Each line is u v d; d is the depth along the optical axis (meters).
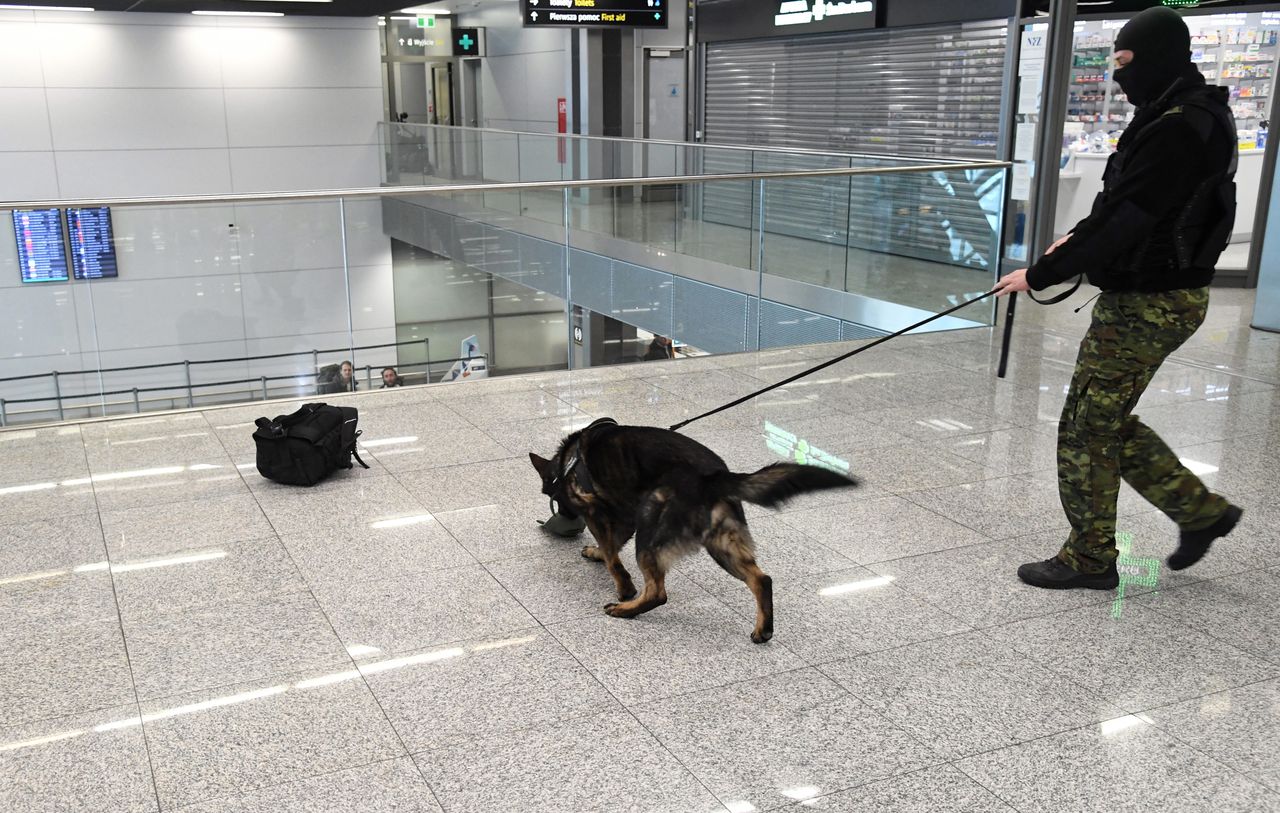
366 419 5.65
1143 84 3.15
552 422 5.59
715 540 3.23
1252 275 9.28
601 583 3.72
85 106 15.26
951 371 6.54
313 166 16.83
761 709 2.92
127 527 4.18
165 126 15.77
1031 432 5.37
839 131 11.91
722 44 13.84
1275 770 2.64
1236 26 10.69
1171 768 2.65
